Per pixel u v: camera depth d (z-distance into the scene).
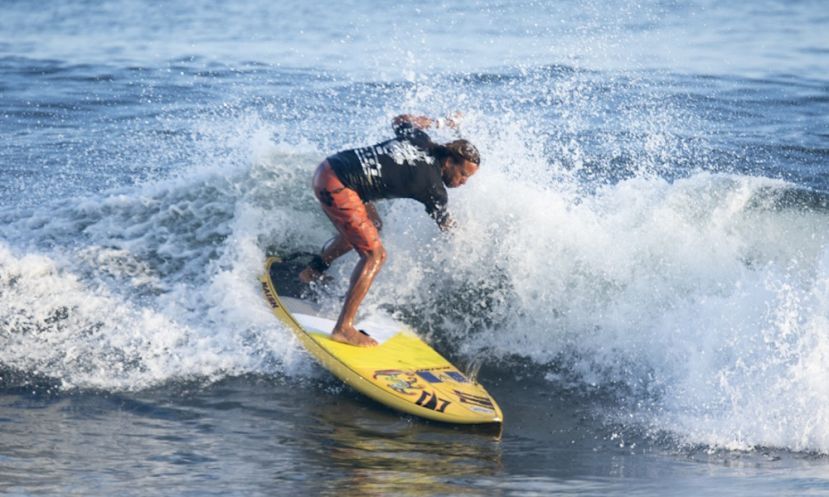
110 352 27.55
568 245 30.23
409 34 73.62
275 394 25.62
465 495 19.02
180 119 49.50
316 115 49.12
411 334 28.61
